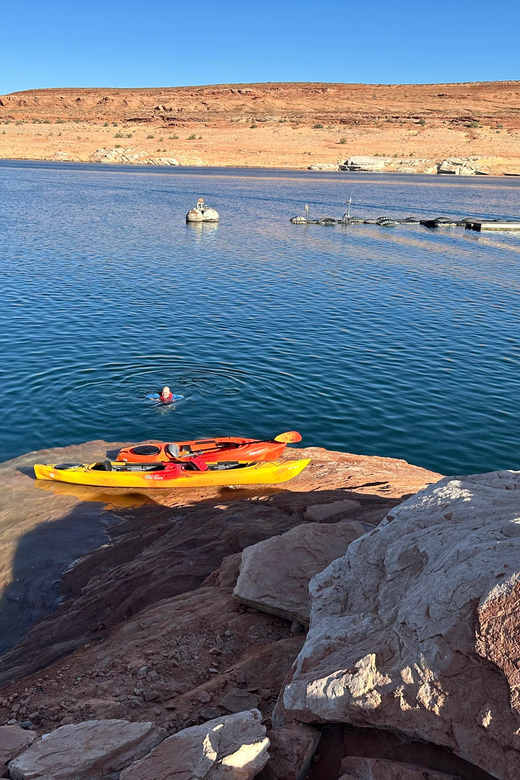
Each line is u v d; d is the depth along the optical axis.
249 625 6.04
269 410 16.22
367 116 169.00
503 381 18.83
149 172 105.00
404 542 4.77
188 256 37.47
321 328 23.56
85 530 10.66
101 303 25.75
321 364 19.62
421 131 145.50
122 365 18.77
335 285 31.09
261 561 6.42
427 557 4.51
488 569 3.83
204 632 6.05
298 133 144.25
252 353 20.34
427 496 5.35
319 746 4.06
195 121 160.88
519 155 127.81
